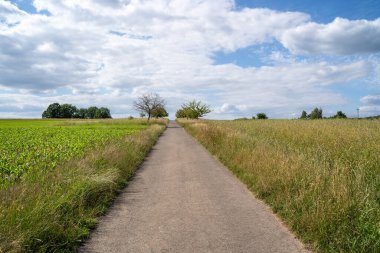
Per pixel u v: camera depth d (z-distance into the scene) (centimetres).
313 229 598
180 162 1564
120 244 591
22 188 741
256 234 632
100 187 876
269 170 984
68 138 2353
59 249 554
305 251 557
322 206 627
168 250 564
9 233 512
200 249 567
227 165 1412
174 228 669
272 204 803
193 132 3588
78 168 997
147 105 6612
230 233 638
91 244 591
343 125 2183
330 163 1066
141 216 748
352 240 542
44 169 1048
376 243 516
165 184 1084
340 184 703
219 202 855
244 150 1395
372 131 1680
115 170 1105
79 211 712
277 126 2531
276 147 1398
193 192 967
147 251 561
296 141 1619
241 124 3453
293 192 801
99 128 4394
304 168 888
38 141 2169
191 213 766
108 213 772
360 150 1163
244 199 883
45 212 611
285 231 648
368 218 582
